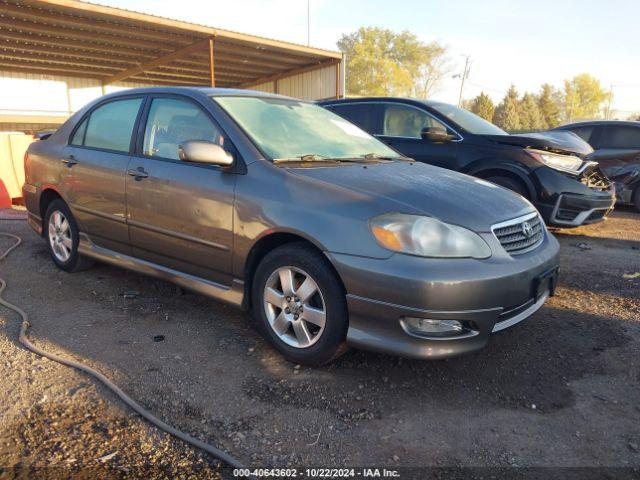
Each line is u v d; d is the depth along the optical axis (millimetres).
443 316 2557
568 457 2281
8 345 3166
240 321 3635
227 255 3199
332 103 7383
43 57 17234
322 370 2967
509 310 2775
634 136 8859
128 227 3828
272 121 3629
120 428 2398
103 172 3969
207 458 2213
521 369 3037
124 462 2174
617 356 3213
